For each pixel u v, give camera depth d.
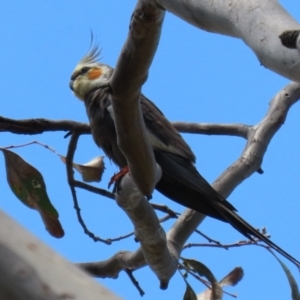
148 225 8.38
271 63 4.42
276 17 4.55
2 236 3.47
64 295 3.37
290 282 8.84
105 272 10.24
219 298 9.44
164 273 8.99
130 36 6.12
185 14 5.41
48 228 9.38
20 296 3.38
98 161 10.07
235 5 4.84
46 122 9.80
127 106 6.68
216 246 10.00
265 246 9.59
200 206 10.32
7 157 9.21
